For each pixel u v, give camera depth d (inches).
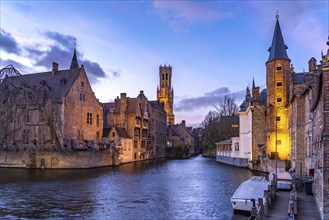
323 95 655.8
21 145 2103.8
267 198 764.0
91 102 2448.3
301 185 1062.4
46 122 2062.0
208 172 1818.4
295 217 696.4
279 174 1124.5
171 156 3838.6
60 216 800.9
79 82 2349.9
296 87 1692.9
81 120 2341.3
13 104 1990.7
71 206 907.4
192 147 5103.3
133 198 1026.1
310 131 1116.5
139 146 2940.5
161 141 3725.4
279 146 1883.6
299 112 1374.3
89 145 2310.5
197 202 970.7
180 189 1203.2
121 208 888.3
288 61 1943.9
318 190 765.9
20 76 1988.2
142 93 3196.4
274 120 1904.5
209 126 4060.0
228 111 3769.7
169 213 839.1
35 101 2060.8
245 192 872.3
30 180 1411.2
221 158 2770.7
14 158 1969.7
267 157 1822.1
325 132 647.8
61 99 2209.6
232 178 1537.9
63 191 1136.2
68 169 1909.4
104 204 936.3
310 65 1750.7
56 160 1923.0
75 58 3102.9
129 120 2832.2
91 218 785.6
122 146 2566.4
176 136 4446.4
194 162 2746.1
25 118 2027.6
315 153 914.7
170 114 6343.5
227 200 1000.9
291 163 1615.4
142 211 857.5
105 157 2167.8
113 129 2573.8
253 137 2015.3
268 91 1974.7
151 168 2076.8
